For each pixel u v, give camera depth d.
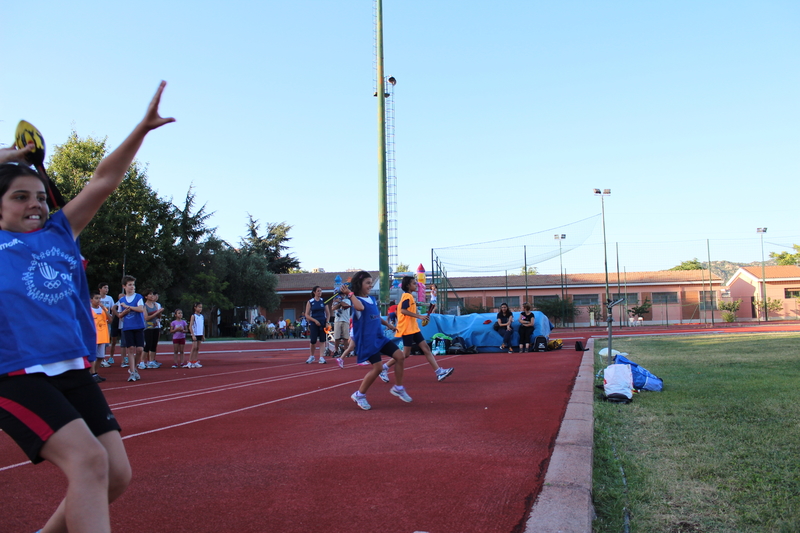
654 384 6.79
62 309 2.09
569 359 12.32
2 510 3.09
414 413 5.93
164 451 4.41
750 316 47.09
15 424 1.89
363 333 6.34
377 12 17.89
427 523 2.81
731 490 3.27
